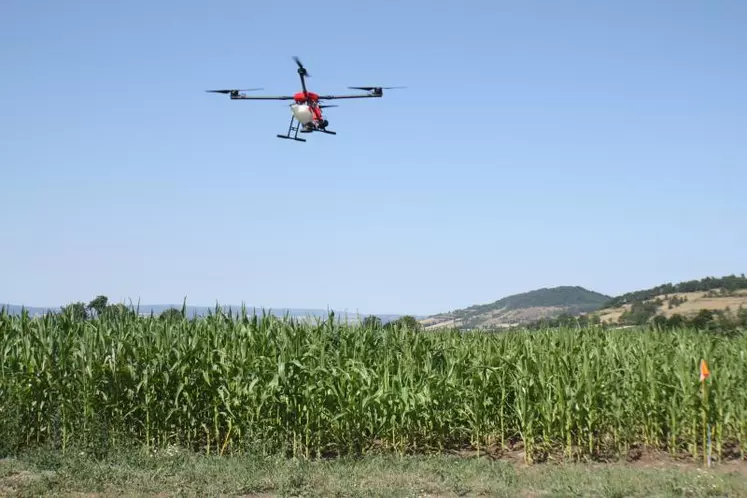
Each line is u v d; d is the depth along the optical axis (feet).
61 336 49.26
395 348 56.08
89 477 35.88
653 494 35.63
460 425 51.01
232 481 36.27
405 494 34.71
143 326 50.83
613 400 47.14
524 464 45.37
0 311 51.93
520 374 48.70
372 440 47.67
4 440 43.01
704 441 46.34
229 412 46.03
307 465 40.63
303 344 50.31
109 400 45.52
